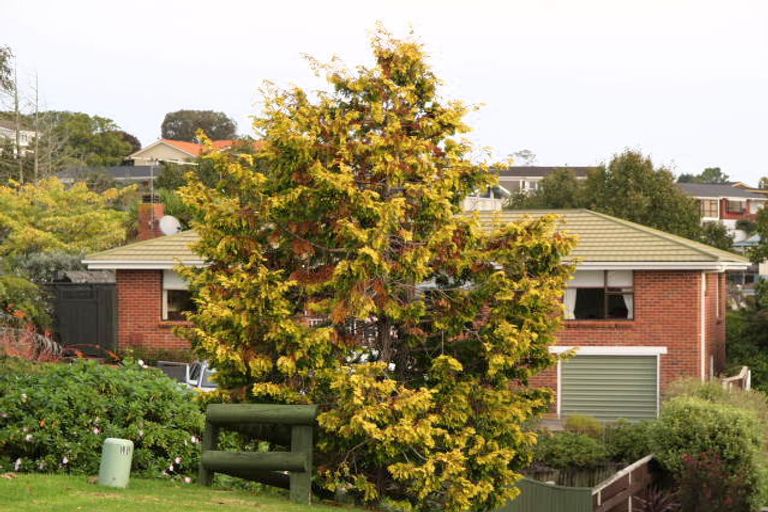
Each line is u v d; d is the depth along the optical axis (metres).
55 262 45.72
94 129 132.25
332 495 17.70
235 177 16.59
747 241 103.19
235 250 16.47
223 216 16.47
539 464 28.78
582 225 37.88
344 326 16.64
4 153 71.19
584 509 23.17
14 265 45.22
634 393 35.97
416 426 15.66
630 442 29.56
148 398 17.28
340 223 15.94
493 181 17.22
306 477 15.85
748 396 31.59
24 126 71.69
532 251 16.56
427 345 17.42
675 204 65.94
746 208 125.81
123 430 16.62
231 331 16.17
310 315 16.84
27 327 24.92
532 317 16.59
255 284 15.90
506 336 16.14
